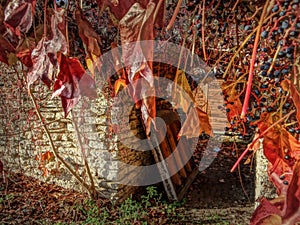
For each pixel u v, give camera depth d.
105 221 3.66
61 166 4.42
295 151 0.83
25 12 0.82
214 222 3.71
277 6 0.64
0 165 1.17
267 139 0.87
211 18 0.88
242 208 4.07
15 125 4.73
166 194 4.42
